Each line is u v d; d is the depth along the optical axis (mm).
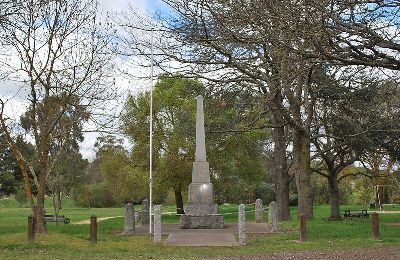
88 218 43562
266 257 15281
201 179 27844
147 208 30406
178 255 15766
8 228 27906
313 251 16594
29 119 28266
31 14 22188
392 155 31281
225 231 24500
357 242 18844
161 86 40469
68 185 54688
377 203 56406
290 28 12453
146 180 39250
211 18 16891
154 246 18391
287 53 14453
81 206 76062
